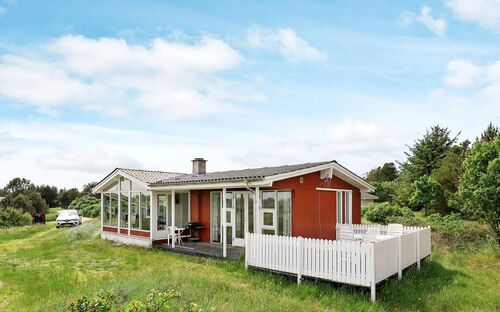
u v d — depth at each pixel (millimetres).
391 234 13266
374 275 9125
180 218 19703
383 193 42844
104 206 22656
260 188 15195
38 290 9883
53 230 29719
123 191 20656
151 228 18188
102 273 12164
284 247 10820
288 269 10656
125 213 20500
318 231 15391
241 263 12305
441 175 33125
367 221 27297
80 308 5969
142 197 19125
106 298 6445
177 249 16219
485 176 18156
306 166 14789
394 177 64312
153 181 18625
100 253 16391
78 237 22641
